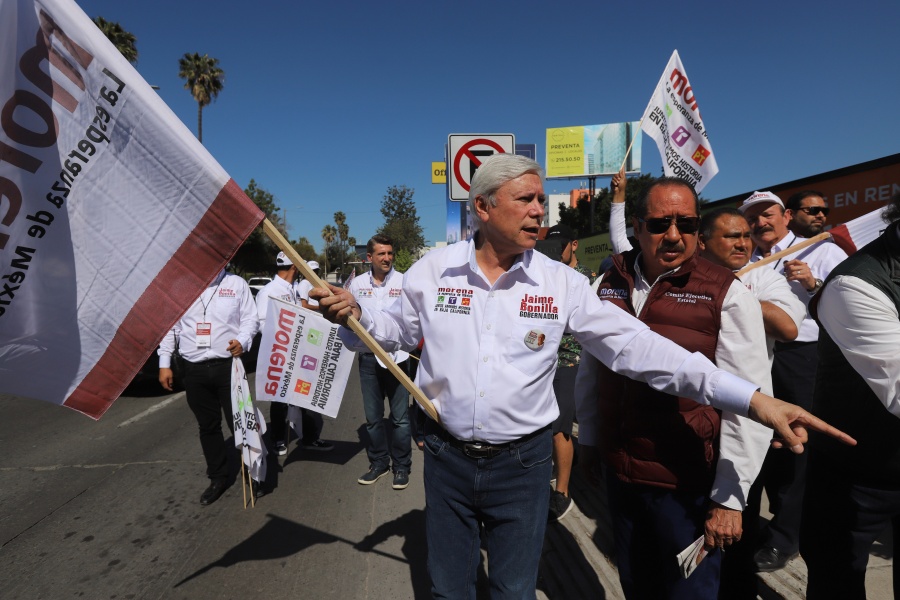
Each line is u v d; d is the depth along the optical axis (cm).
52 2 155
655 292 180
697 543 167
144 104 165
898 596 178
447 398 172
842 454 171
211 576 291
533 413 171
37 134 158
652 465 176
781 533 260
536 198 163
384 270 451
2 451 500
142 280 171
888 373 148
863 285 151
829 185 451
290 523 352
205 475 438
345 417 623
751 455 162
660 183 177
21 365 164
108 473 443
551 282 173
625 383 183
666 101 350
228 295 384
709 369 152
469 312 170
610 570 272
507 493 174
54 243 163
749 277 222
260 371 366
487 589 279
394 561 305
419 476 434
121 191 167
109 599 271
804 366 280
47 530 344
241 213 170
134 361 171
